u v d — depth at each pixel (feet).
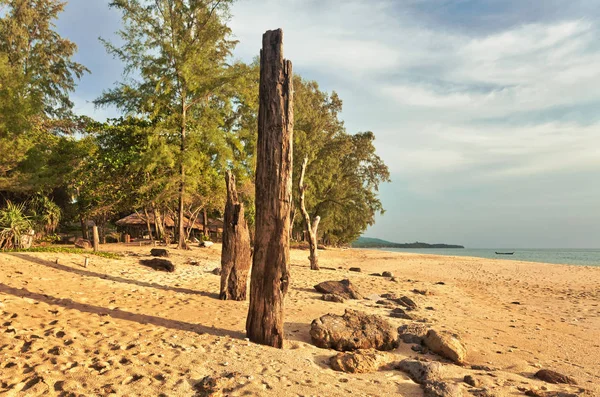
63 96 106.52
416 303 36.17
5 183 59.72
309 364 17.53
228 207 33.09
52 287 29.48
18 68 70.18
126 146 80.38
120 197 78.79
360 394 14.33
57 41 107.14
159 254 60.54
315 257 66.44
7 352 15.81
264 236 21.04
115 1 69.21
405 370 17.62
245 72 76.89
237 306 30.01
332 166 137.18
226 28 75.46
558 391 15.55
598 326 31.58
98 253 50.37
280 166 20.92
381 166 157.38
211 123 75.51
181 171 73.31
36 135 75.82
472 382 16.01
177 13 73.36
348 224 162.30
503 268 87.56
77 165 78.59
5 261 36.35
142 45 70.69
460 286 57.77
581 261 159.12
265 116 21.04
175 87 74.18
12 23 91.04
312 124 125.08
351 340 21.01
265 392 13.74
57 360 15.33
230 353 18.13
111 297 28.89
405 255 135.33
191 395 13.21
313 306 31.76
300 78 129.39
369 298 38.34
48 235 75.92
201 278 43.60
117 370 14.82
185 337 20.59
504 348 23.38
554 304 42.86
